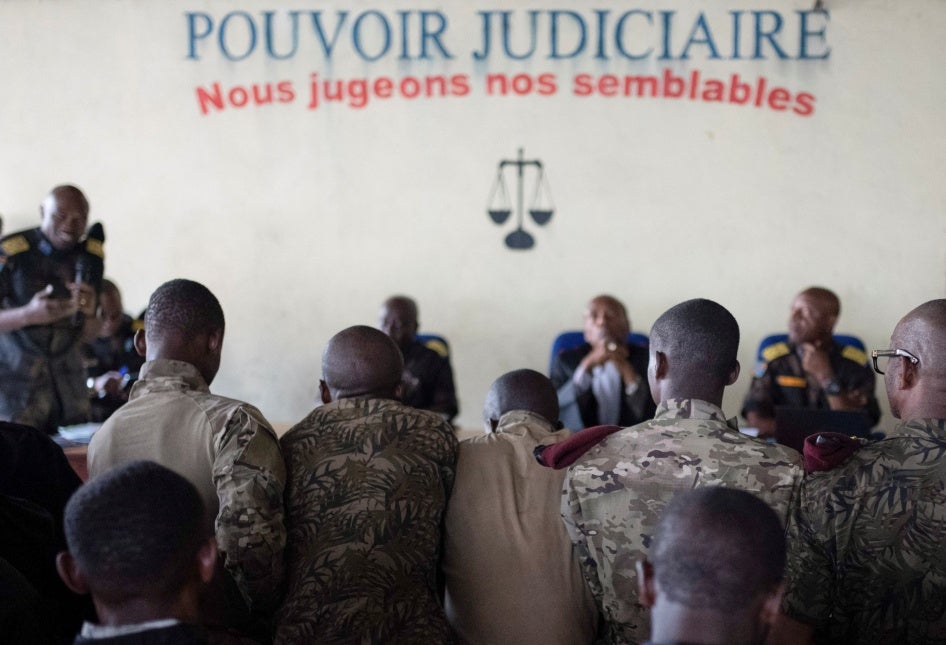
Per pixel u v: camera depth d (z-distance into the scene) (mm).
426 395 3562
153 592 1071
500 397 1943
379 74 4227
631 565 1460
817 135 4086
